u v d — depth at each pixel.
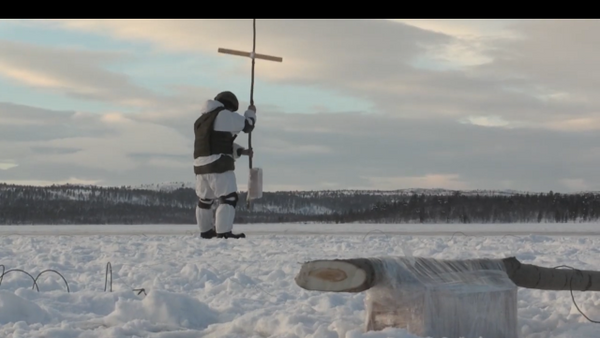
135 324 5.78
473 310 5.05
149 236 17.70
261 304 6.99
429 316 4.90
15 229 23.95
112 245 14.27
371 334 4.78
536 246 13.86
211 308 6.57
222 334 5.48
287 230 21.05
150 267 9.89
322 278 4.87
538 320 5.98
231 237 17.06
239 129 17.28
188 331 5.58
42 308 6.25
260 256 12.05
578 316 6.10
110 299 6.94
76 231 21.59
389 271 4.95
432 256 11.45
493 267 5.39
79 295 7.04
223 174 17.08
